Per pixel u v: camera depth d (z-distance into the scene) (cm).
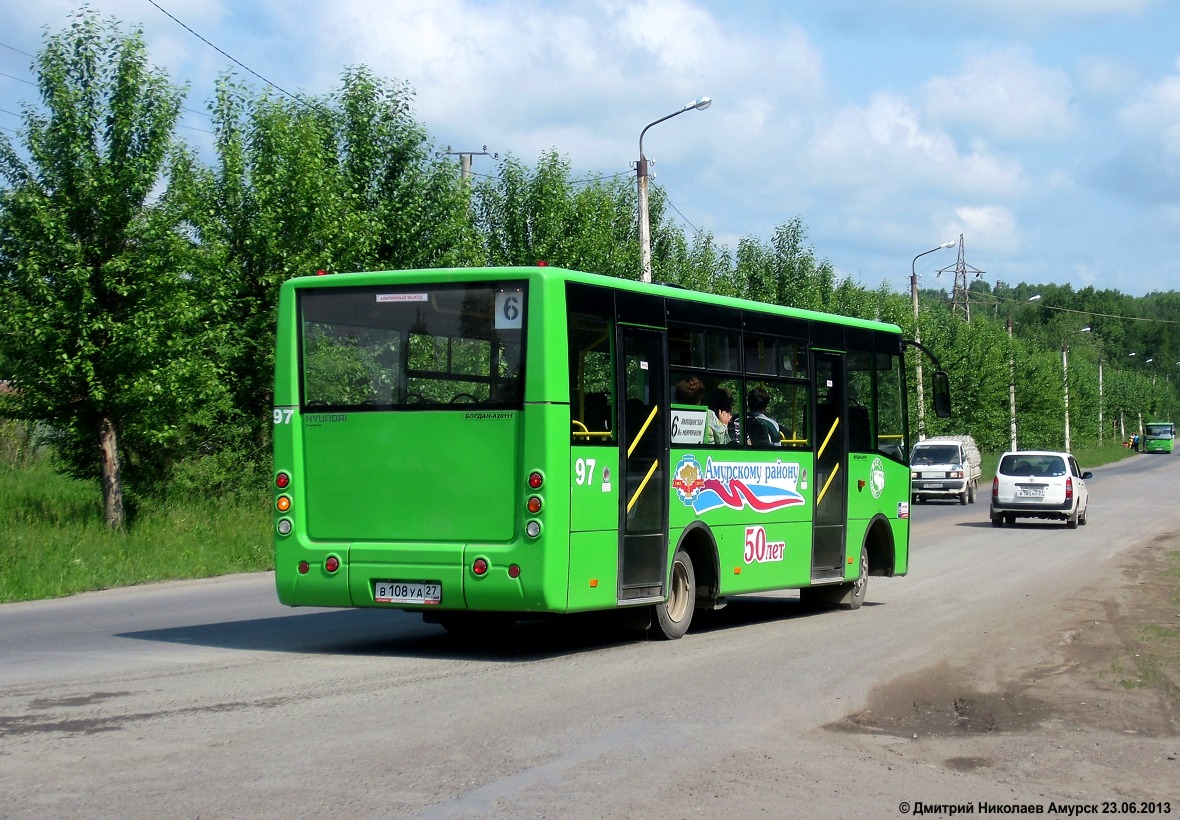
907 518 1633
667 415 1166
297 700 850
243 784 626
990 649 1156
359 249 2505
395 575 1045
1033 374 7975
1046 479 3234
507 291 1035
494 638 1209
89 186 1989
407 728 765
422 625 1302
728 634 1271
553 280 1028
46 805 584
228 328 2439
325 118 2700
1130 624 1338
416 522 1052
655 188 3659
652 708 848
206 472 2475
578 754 708
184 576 1844
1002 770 700
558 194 3155
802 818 597
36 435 2355
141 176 2014
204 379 2161
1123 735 795
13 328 1980
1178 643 1196
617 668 1020
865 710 864
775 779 667
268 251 2448
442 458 1045
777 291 4703
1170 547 2522
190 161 2305
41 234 1997
